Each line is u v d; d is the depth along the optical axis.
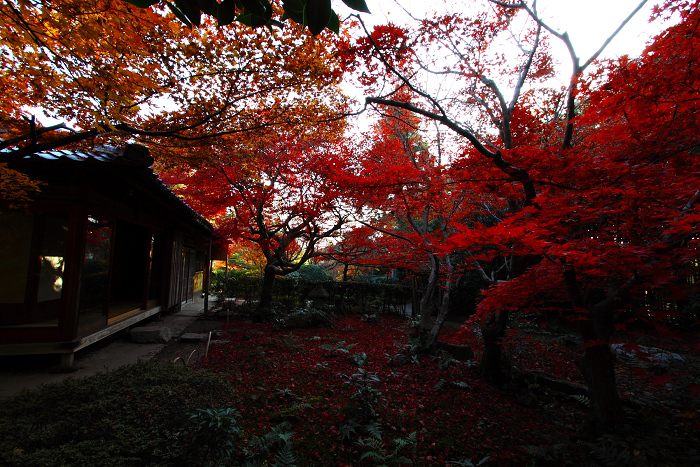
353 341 8.20
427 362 6.40
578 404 4.88
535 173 3.25
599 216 2.79
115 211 6.35
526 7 4.24
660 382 2.62
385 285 13.38
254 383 4.93
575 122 3.88
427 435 3.79
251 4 0.86
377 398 4.45
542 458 3.24
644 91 2.87
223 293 14.49
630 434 3.38
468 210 6.70
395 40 3.58
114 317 6.66
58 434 2.00
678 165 2.92
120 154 5.04
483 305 3.92
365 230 7.64
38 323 5.08
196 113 4.32
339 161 6.12
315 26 0.82
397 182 4.22
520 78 5.17
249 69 3.81
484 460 3.22
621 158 2.97
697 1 2.55
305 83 4.22
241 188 8.71
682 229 2.15
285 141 8.30
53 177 5.15
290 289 13.23
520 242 2.54
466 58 4.78
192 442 2.03
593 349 3.64
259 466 2.47
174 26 3.10
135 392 2.49
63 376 4.71
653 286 2.47
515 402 4.89
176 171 8.30
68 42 2.45
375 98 3.87
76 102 3.08
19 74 2.99
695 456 3.14
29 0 2.10
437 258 6.79
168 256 9.98
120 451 1.92
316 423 3.84
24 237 5.07
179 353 6.22
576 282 3.51
